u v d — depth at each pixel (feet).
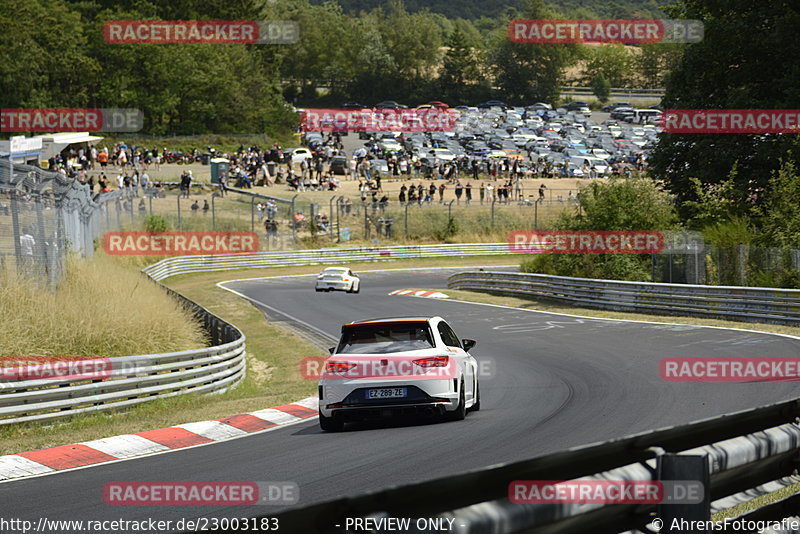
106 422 113.91
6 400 108.37
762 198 304.91
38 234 172.45
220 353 150.92
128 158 652.89
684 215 340.80
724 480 36.60
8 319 143.64
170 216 466.29
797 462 42.39
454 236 540.52
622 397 112.98
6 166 163.22
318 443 88.84
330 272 361.51
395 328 97.76
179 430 102.83
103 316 160.35
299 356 200.03
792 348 155.63
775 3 330.75
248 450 87.15
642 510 32.94
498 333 214.90
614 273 290.76
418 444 84.07
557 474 29.07
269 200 494.18
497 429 91.20
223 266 453.99
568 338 194.59
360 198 581.94
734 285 236.02
